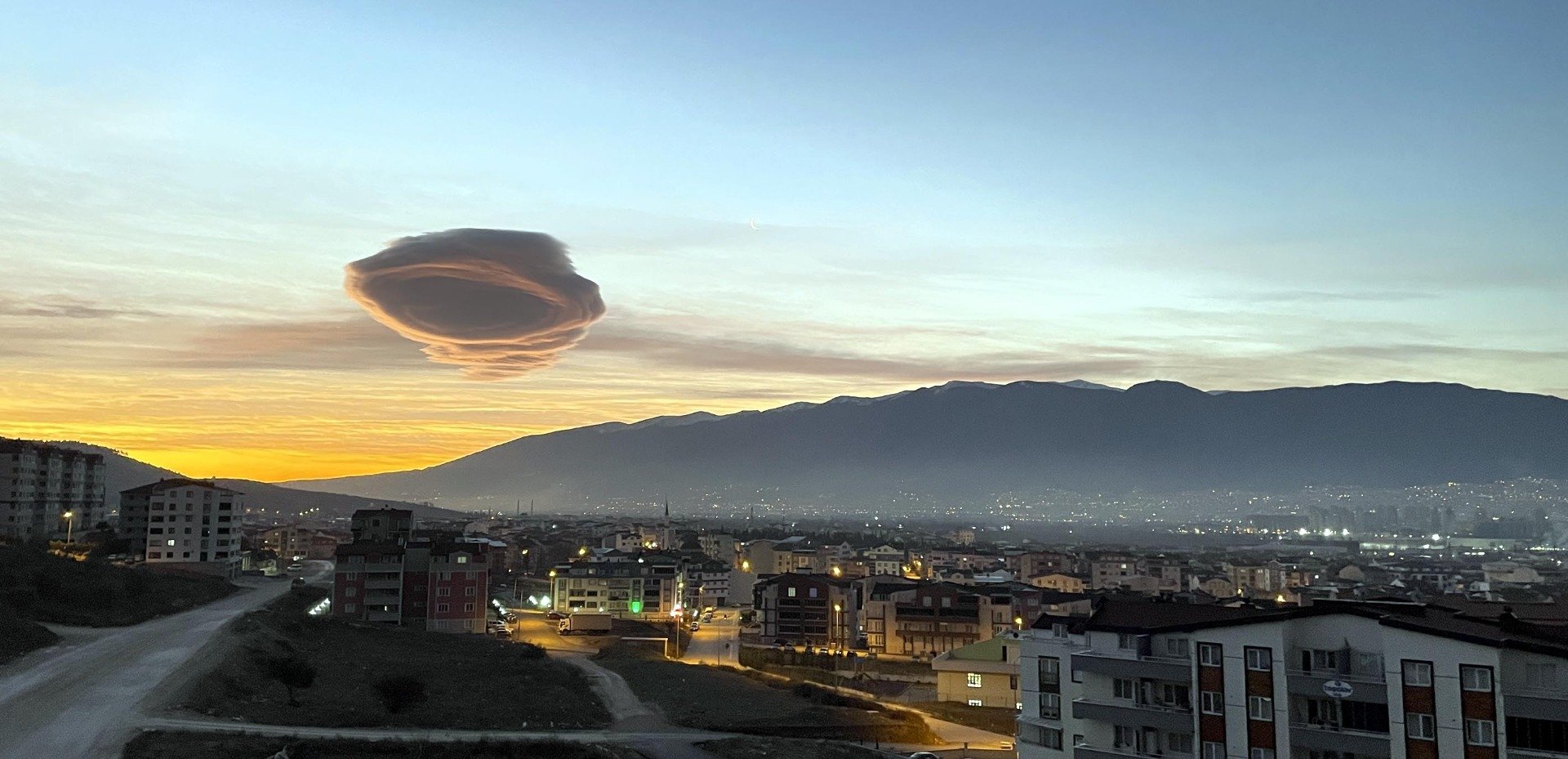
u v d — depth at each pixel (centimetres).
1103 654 7356
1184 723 6869
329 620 14800
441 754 8312
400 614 16038
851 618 19312
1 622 10962
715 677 13700
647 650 16538
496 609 19400
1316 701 6444
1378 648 6303
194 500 19725
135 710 8362
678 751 9381
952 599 17775
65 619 12256
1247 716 6600
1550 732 5666
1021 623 17225
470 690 11119
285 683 10050
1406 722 6059
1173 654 7075
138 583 14675
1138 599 8281
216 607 14962
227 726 8294
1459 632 5997
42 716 8056
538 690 11544
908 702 13550
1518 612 7362
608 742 9412
